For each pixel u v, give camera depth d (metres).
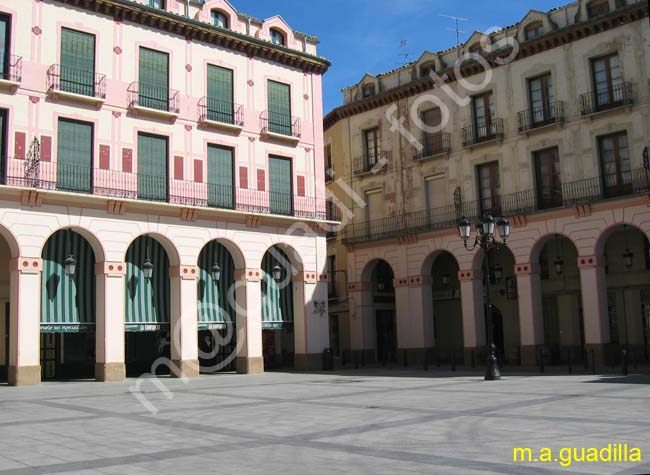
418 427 11.17
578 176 29.42
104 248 25.23
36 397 18.94
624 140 28.41
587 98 29.31
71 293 25.17
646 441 9.23
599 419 11.43
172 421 13.12
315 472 7.94
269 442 10.21
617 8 28.89
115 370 25.05
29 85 24.31
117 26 26.86
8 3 24.17
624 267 31.19
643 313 30.64
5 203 23.11
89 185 25.31
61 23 25.34
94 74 25.95
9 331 25.67
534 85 31.48
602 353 27.61
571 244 32.84
